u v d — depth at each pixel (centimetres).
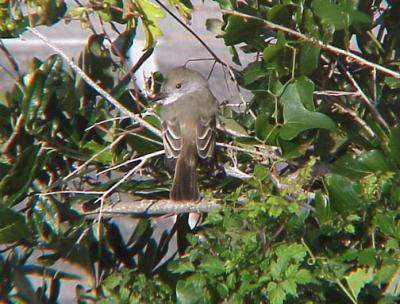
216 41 1282
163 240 644
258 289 503
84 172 599
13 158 604
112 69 636
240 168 623
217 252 520
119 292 577
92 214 611
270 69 582
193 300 521
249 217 505
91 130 616
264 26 583
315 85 621
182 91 681
